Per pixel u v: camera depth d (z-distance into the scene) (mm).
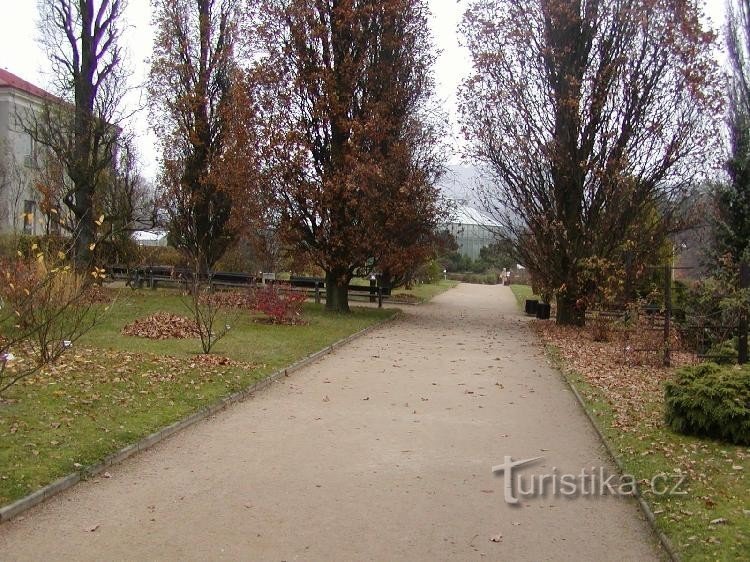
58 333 11227
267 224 21547
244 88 21312
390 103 21969
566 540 4863
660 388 10570
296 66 21422
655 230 20000
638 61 19609
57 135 23844
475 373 12102
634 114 19781
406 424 8148
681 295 18500
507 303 34406
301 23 21031
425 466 6500
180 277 18922
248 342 13844
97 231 20969
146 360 10805
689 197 19844
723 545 4523
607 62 20078
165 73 27219
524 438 7684
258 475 6078
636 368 12734
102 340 12711
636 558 4590
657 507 5348
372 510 5316
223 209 26750
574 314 21312
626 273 18547
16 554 4359
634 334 14961
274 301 18125
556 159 20031
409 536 4840
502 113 20562
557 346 16109
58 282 11930
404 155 21391
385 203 20688
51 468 5656
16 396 7824
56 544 4527
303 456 6703
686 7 18891
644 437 7426
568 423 8477
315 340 15039
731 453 6863
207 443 7062
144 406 7961
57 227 15586
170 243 31281
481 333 19391
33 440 6273
